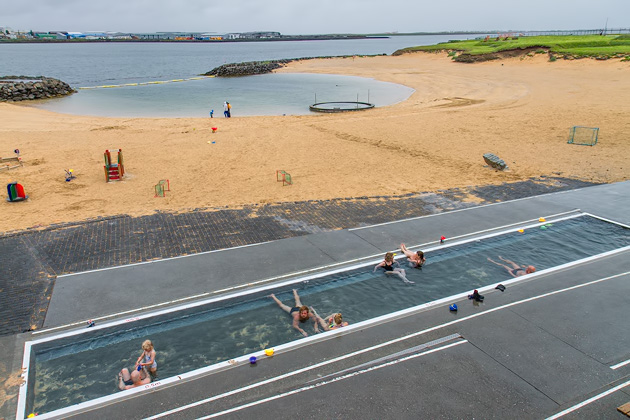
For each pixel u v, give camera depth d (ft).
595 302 29.63
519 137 83.25
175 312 28.94
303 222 44.73
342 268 34.65
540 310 28.73
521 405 20.80
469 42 334.24
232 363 23.75
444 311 28.78
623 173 60.64
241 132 91.71
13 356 24.59
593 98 117.60
